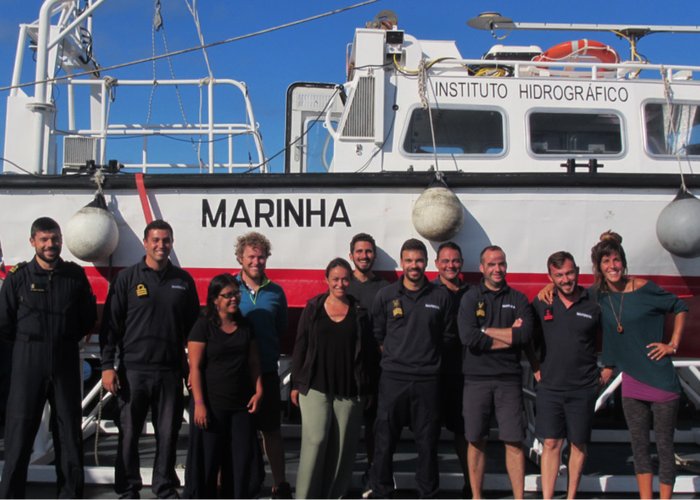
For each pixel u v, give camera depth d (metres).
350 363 3.98
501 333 3.96
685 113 5.88
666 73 5.84
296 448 5.57
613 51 6.75
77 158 6.87
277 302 4.22
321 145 7.30
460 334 4.05
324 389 3.97
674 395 3.91
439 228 4.80
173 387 4.14
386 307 4.13
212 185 5.09
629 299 4.00
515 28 7.00
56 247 4.04
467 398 4.05
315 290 5.10
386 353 4.10
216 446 3.86
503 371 4.01
